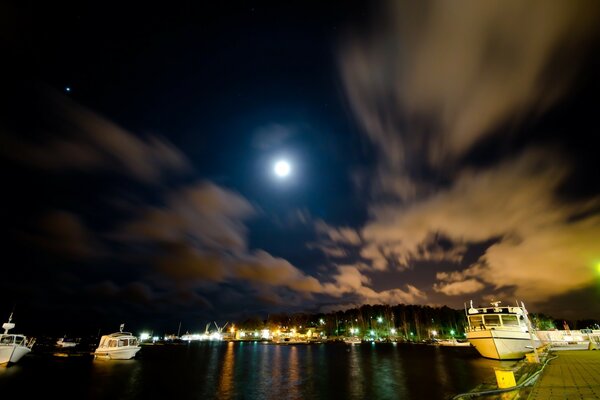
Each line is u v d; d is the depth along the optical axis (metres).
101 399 39.09
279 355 107.00
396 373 58.66
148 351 130.12
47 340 164.88
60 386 46.38
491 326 63.72
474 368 62.41
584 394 19.98
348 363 77.75
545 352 50.66
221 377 55.94
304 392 42.59
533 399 19.34
